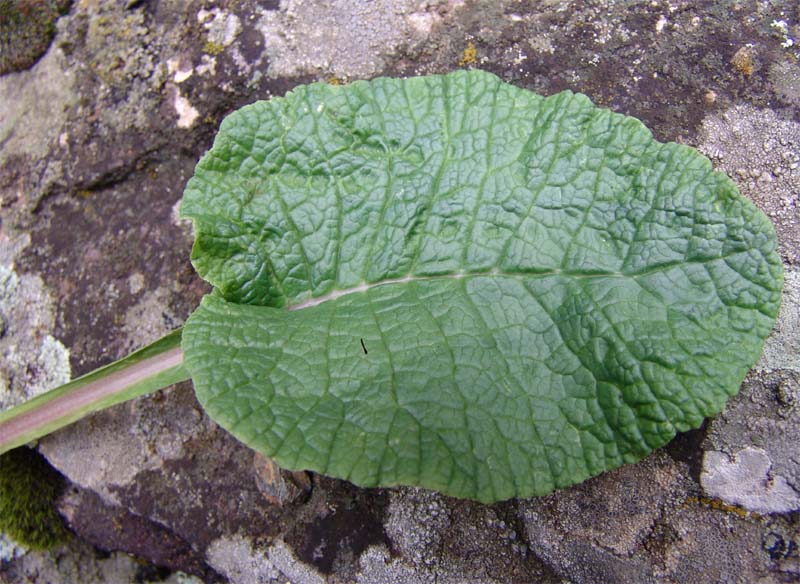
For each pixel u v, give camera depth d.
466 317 0.30
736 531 0.32
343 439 0.27
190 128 0.39
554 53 0.36
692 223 0.29
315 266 0.32
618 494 0.33
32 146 0.42
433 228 0.31
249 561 0.36
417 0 0.38
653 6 0.36
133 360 0.35
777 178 0.33
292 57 0.38
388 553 0.35
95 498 0.39
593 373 0.29
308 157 0.32
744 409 0.32
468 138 0.31
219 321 0.30
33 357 0.40
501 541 0.34
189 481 0.37
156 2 0.41
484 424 0.28
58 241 0.40
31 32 0.42
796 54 0.34
